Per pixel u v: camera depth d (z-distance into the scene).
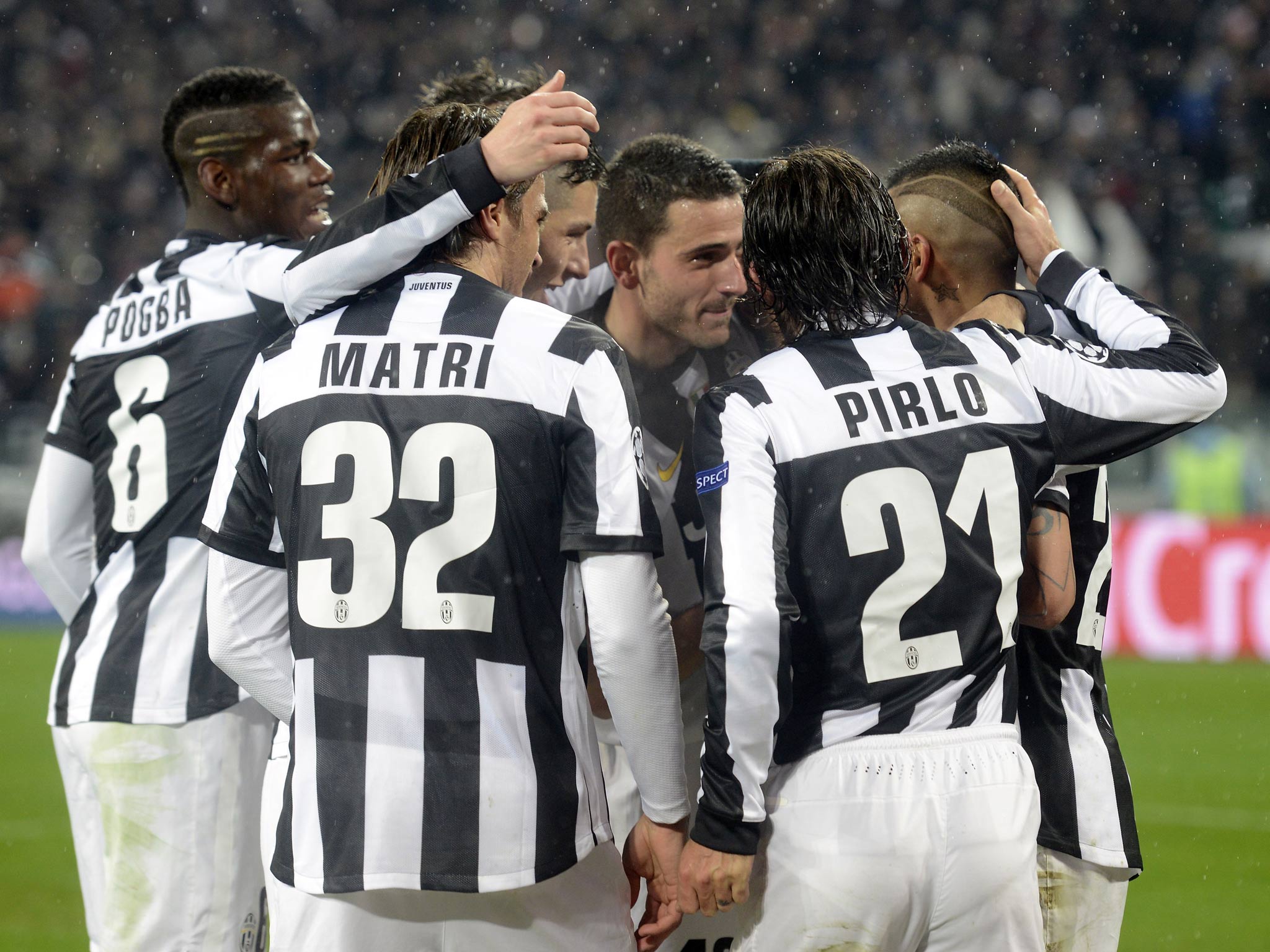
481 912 6.23
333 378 6.44
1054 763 7.58
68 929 13.67
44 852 16.55
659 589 6.61
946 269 7.68
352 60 55.34
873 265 6.89
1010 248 7.73
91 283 48.16
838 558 6.56
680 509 8.98
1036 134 51.03
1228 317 43.50
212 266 9.27
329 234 6.57
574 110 6.32
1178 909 14.48
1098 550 7.75
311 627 6.37
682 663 8.71
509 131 6.32
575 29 55.66
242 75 9.91
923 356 6.82
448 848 6.13
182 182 10.01
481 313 6.45
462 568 6.22
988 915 6.50
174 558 8.87
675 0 55.19
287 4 55.97
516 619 6.30
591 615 6.40
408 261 6.54
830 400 6.67
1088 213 46.66
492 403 6.29
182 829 8.62
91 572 9.93
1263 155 50.25
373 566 6.27
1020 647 7.68
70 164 51.62
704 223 8.34
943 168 7.79
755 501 6.48
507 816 6.20
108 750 8.70
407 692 6.21
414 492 6.26
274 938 6.47
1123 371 6.86
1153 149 50.47
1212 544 28.70
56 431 9.65
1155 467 31.81
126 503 9.05
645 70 54.66
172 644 8.77
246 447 6.72
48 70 53.81
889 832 6.39
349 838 6.15
